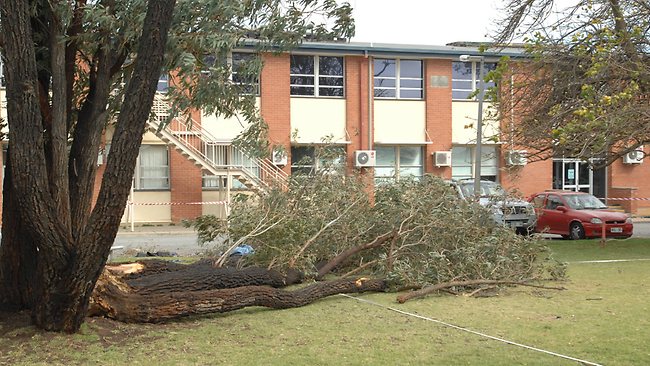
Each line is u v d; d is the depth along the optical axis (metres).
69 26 7.25
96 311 7.31
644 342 6.76
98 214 6.37
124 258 13.93
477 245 10.35
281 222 10.47
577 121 13.34
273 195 10.55
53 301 6.69
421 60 29.06
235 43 7.86
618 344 6.68
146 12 6.77
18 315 7.15
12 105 6.27
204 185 26.67
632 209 31.64
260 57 8.51
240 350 6.54
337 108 27.94
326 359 6.19
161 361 6.12
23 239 7.20
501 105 15.82
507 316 8.18
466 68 29.70
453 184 12.95
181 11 7.46
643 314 8.23
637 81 13.61
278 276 9.95
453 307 8.82
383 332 7.34
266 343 6.84
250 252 10.70
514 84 15.47
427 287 9.76
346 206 11.26
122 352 6.39
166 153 26.44
